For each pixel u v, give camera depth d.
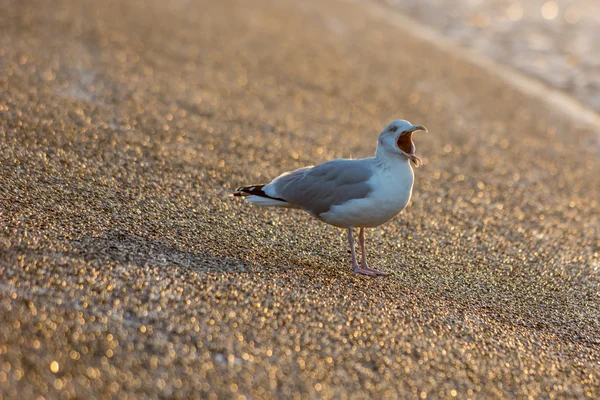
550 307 10.24
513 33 33.34
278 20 28.67
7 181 10.89
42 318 7.44
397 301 9.46
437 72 25.11
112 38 21.28
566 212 14.62
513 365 8.39
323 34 27.78
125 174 12.37
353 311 8.89
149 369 7.05
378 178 9.67
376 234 11.91
